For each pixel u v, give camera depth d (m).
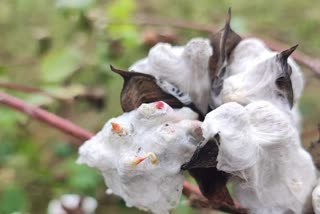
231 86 0.88
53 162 1.34
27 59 1.52
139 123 0.87
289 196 0.88
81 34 1.38
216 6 1.78
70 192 1.22
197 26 1.35
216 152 0.86
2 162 1.28
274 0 1.76
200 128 0.87
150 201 0.87
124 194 0.88
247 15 1.76
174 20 1.49
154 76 0.89
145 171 0.87
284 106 0.88
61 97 1.21
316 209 0.88
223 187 0.89
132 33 1.30
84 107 1.27
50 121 1.00
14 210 1.11
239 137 0.86
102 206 1.22
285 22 1.73
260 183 0.88
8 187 1.15
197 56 0.89
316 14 1.73
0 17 1.60
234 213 0.89
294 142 0.87
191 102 0.89
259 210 0.88
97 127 1.24
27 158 1.28
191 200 0.93
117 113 1.20
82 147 0.89
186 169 0.87
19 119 1.22
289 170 0.88
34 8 1.60
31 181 1.24
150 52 0.90
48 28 1.48
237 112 0.86
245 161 0.86
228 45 0.90
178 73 0.89
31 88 1.18
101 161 0.88
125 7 1.36
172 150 0.87
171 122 0.87
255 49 0.90
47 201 1.24
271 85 0.88
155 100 0.89
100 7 1.63
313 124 1.40
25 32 1.58
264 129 0.87
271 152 0.87
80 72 1.30
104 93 1.22
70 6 1.32
